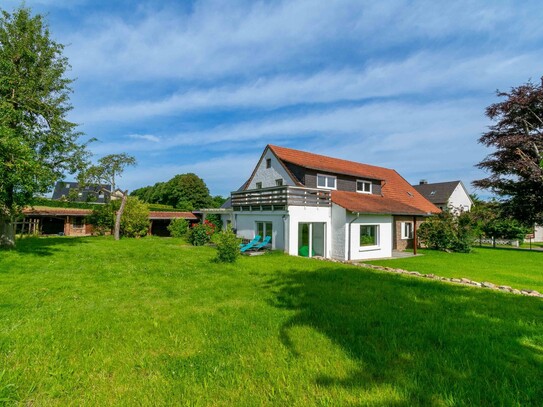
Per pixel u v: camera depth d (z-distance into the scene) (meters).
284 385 2.87
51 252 13.94
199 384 2.90
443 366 3.20
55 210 30.41
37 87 14.94
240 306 5.52
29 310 5.27
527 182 17.19
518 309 5.48
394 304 5.70
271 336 4.07
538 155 16.72
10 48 14.16
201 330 4.30
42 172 12.41
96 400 2.65
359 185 20.70
